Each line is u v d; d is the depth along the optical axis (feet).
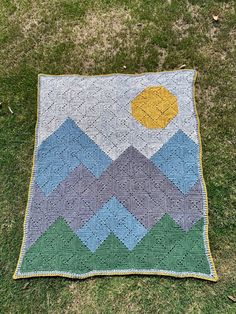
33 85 7.18
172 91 6.84
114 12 7.63
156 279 5.78
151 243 5.91
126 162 6.40
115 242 5.95
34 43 7.52
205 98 6.86
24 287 5.83
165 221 6.01
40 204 6.24
